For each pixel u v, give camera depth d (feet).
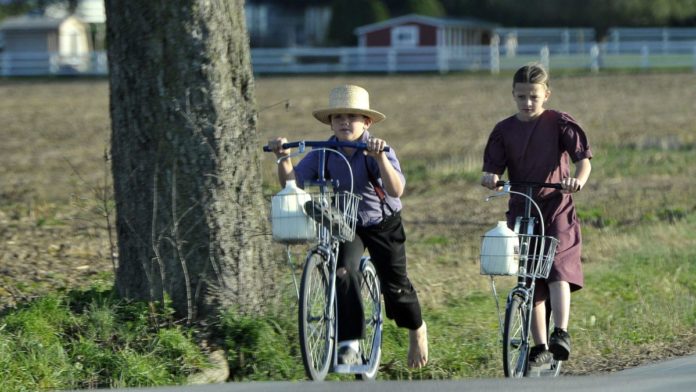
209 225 100.32
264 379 96.48
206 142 100.37
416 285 135.95
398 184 88.38
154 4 99.35
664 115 384.06
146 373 92.32
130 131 101.45
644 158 270.87
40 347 93.09
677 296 133.49
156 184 100.53
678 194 214.69
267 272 103.45
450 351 107.76
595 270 146.61
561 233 93.56
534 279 91.81
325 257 86.48
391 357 105.29
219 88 100.78
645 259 154.20
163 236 100.53
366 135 91.50
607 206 201.57
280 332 100.99
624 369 102.12
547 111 94.63
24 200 212.84
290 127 361.30
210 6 100.07
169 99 100.01
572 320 121.19
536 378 87.71
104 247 152.25
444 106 448.65
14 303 113.29
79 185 237.25
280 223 85.10
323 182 90.02
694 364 99.76
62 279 128.16
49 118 417.28
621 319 121.90
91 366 93.15
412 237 175.01
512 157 95.04
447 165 264.72
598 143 302.66
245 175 102.53
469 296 131.64
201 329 99.45
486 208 205.87
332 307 87.71
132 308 99.91
